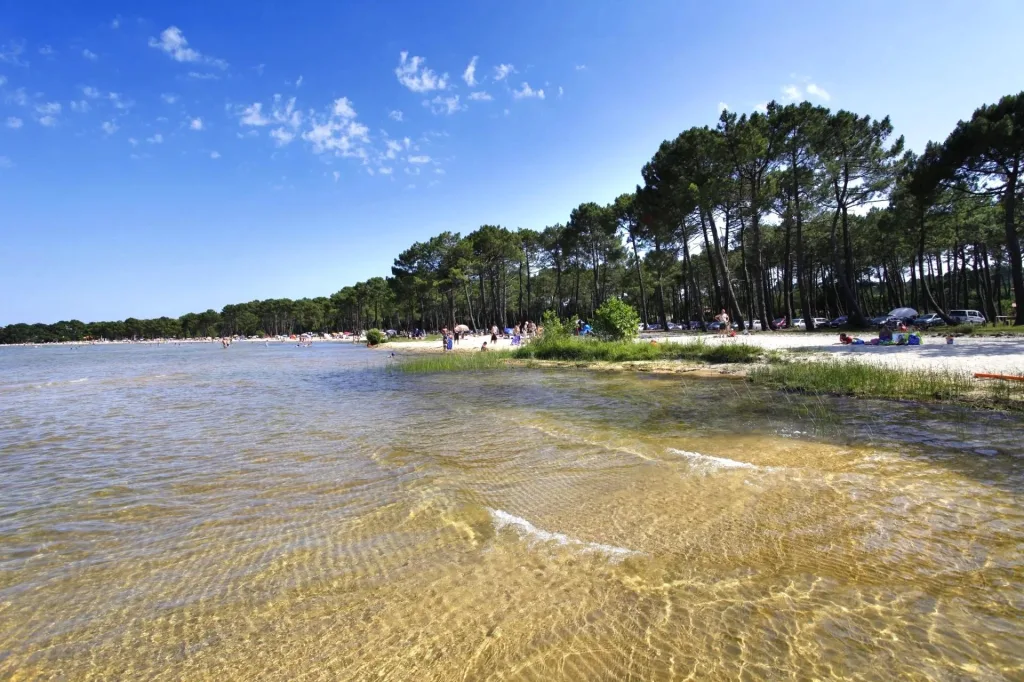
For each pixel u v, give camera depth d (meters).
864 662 2.82
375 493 6.08
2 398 16.83
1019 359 14.06
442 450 8.02
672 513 5.07
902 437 7.62
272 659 3.10
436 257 68.12
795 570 3.86
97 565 4.45
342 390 16.97
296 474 6.98
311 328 130.00
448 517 5.25
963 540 4.21
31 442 9.62
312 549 4.62
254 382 20.98
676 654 2.98
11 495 6.39
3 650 3.30
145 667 3.09
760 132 31.50
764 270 49.44
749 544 4.31
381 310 98.88
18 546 4.87
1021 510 4.78
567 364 23.09
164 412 13.05
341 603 3.70
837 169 31.53
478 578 3.97
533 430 9.23
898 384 11.57
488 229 61.44
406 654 3.09
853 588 3.58
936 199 27.47
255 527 5.17
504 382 17.44
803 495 5.38
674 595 3.61
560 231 62.16
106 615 3.67
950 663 2.78
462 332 56.91
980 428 8.02
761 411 10.14
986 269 42.16
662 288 60.88
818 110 30.27
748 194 36.62
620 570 4.00
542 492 5.88
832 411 9.81
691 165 35.16
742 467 6.43
